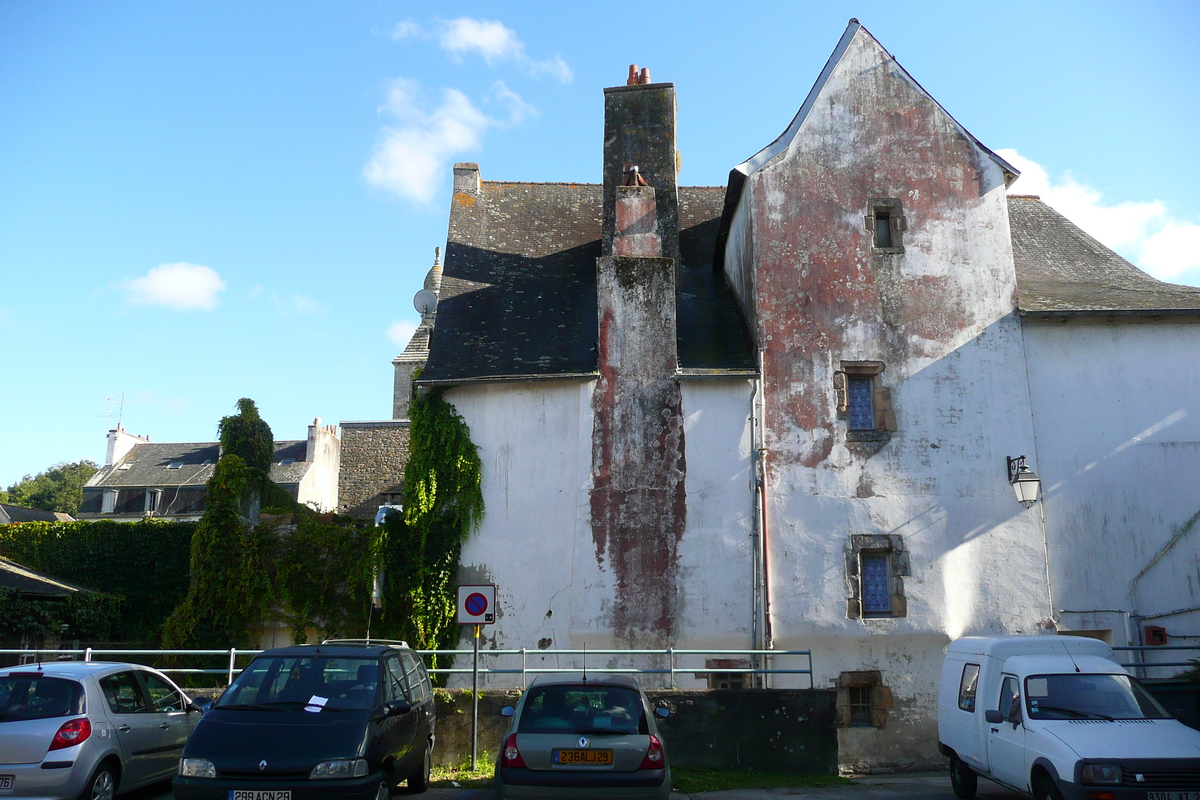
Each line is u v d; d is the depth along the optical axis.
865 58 16.73
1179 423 15.50
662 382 15.35
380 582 14.98
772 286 15.66
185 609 15.58
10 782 7.63
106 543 20.11
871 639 14.41
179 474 41.81
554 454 15.26
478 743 11.29
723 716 11.44
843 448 15.06
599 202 20.88
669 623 14.50
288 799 7.10
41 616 16.98
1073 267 18.64
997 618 14.52
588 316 17.11
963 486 14.97
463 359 15.95
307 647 8.88
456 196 20.27
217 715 7.81
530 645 14.59
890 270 15.77
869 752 14.09
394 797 9.33
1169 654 14.55
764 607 14.45
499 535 15.05
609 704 7.89
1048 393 15.52
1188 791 7.45
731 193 17.00
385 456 28.42
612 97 18.83
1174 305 15.72
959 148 16.31
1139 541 15.06
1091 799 7.49
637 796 7.31
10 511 34.72
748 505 14.85
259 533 15.76
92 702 8.26
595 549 14.81
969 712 9.76
